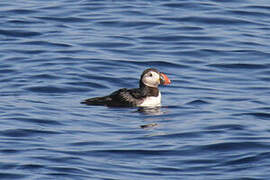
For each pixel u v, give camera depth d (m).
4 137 12.91
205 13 24.41
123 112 15.39
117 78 18.38
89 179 10.69
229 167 11.39
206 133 13.53
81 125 14.09
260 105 15.98
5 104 15.48
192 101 16.44
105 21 23.58
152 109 15.73
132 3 25.72
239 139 12.99
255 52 20.67
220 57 20.34
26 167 11.15
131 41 21.64
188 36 22.20
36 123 13.99
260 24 23.45
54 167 11.19
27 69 18.73
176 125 14.25
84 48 20.83
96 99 16.08
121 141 12.93
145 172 11.13
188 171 11.23
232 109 15.63
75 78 18.12
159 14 24.33
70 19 23.78
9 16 23.78
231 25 23.36
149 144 12.72
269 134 13.38
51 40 21.55
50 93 16.89
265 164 11.49
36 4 25.42
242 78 18.61
